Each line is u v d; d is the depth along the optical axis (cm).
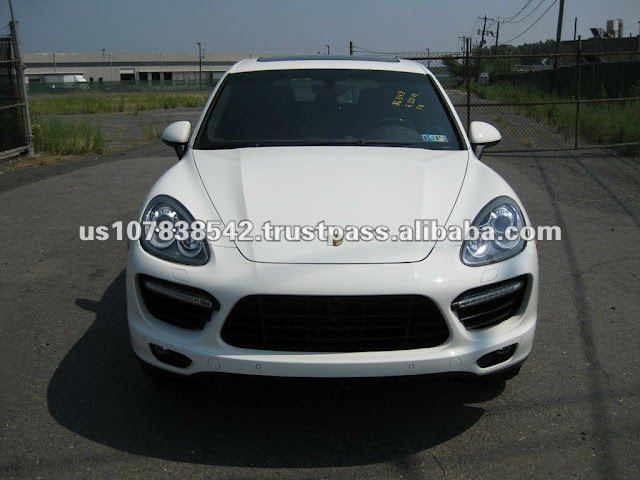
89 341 382
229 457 274
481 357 275
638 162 1009
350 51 1259
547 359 363
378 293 262
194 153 369
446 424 300
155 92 5581
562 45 3712
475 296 274
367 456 275
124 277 491
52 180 855
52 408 310
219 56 9169
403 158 350
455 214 300
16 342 381
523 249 294
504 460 272
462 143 387
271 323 266
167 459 272
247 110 407
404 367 263
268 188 312
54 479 257
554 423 299
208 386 331
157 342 278
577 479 258
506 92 2361
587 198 760
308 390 328
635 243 583
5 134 1047
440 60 1160
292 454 276
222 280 267
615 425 297
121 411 309
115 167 959
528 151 1109
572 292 465
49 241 582
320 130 390
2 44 1033
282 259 271
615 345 381
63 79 7856
